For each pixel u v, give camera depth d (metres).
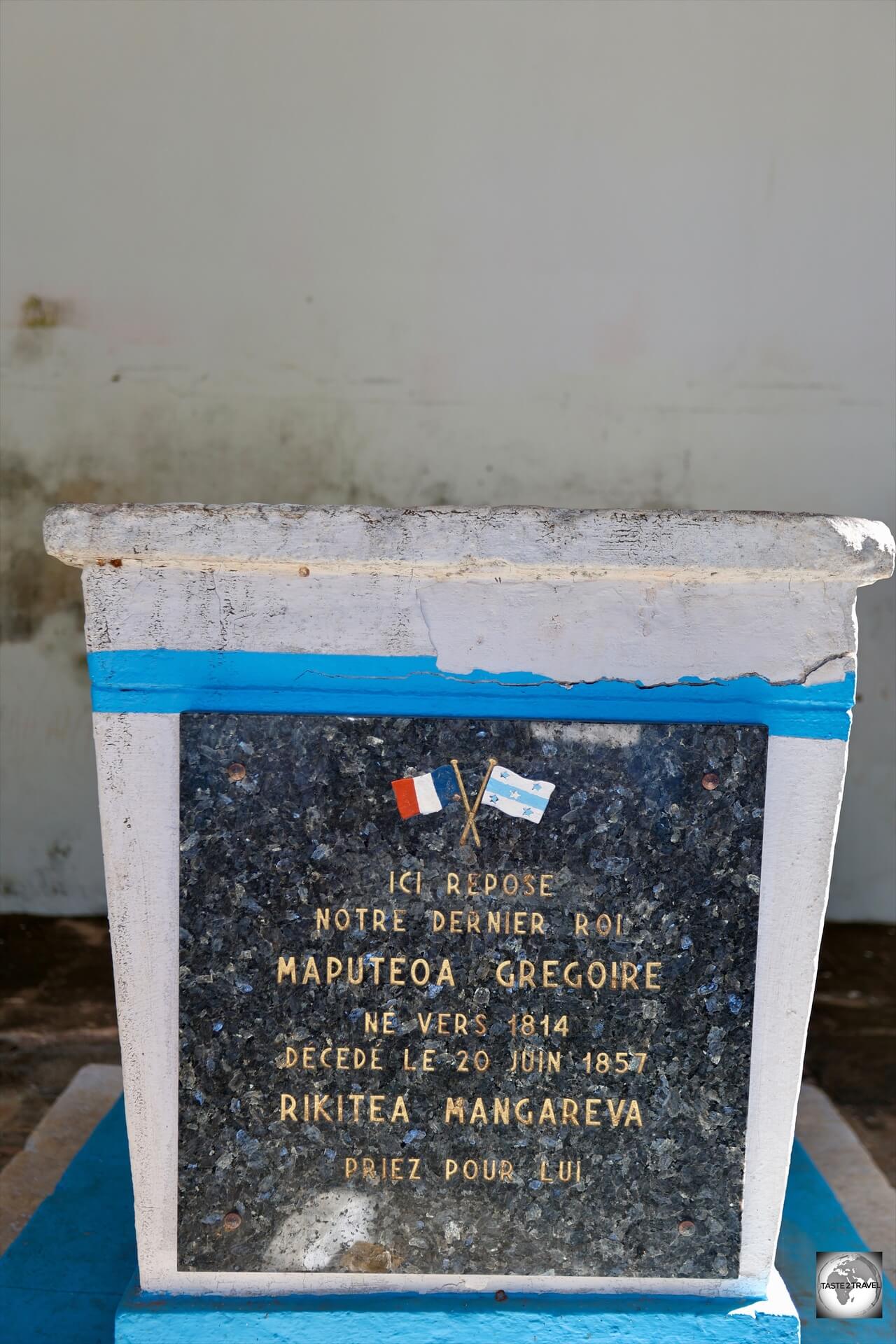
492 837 1.59
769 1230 1.67
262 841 1.59
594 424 3.63
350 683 1.58
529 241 3.56
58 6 3.41
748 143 3.50
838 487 3.63
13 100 3.47
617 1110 1.64
